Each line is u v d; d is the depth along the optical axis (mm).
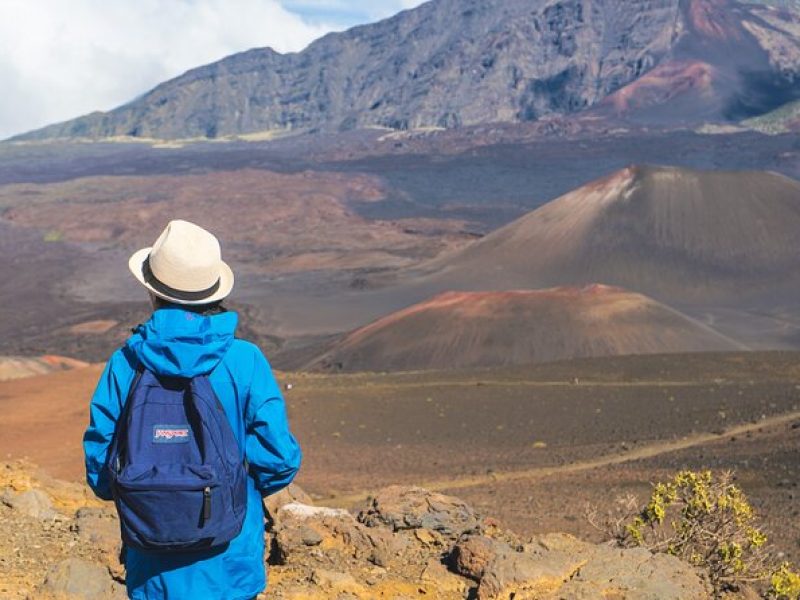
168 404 3877
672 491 10016
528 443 47625
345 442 48219
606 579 6230
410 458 43719
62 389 51656
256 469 4039
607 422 52531
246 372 3996
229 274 4207
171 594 3891
